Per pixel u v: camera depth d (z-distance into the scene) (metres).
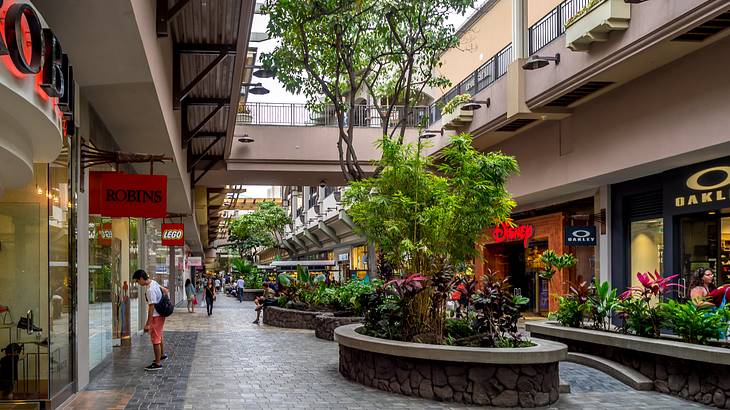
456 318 11.16
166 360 12.71
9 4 4.23
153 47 8.97
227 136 19.66
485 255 27.48
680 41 12.46
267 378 10.52
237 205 63.12
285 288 23.77
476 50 24.80
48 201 8.27
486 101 20.02
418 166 10.69
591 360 11.27
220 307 36.09
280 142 25.17
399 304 10.16
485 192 9.98
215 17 10.99
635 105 15.13
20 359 8.02
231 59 12.96
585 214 20.86
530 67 15.75
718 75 12.60
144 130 12.61
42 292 8.16
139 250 18.06
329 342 16.27
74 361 9.06
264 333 18.92
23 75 4.64
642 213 17.20
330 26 16.53
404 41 20.19
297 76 18.38
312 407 8.26
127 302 15.32
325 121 25.89
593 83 15.33
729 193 13.64
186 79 14.49
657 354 9.72
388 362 9.41
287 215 63.03
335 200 37.12
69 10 6.81
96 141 11.24
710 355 8.42
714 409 8.46
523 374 8.58
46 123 5.48
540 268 23.70
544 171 19.44
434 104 25.00
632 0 12.20
